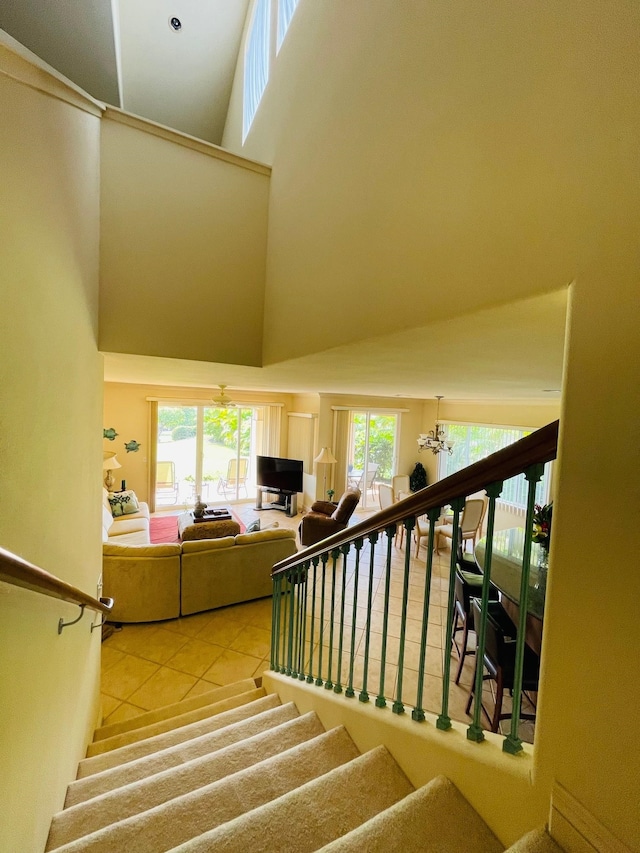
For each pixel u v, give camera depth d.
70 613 1.67
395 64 1.27
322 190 1.78
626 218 0.67
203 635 3.80
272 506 8.59
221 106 5.27
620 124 0.67
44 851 1.27
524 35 0.84
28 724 1.14
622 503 0.70
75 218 1.66
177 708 2.73
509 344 1.43
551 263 0.80
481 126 0.95
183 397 7.89
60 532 1.54
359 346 1.57
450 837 0.96
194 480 8.29
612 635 0.72
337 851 0.92
